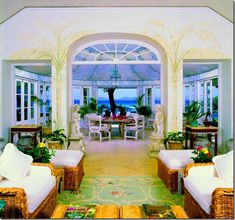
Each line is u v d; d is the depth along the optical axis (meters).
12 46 5.32
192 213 2.55
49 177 2.78
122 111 10.16
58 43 5.30
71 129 5.66
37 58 5.32
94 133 8.71
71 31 5.30
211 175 2.76
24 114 7.81
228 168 2.57
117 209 2.20
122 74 10.93
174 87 5.32
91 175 4.31
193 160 3.54
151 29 5.29
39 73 8.66
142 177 4.20
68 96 5.58
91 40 5.74
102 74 10.99
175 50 5.29
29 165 2.79
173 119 5.35
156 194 3.47
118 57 5.99
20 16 5.28
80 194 3.47
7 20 5.25
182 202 3.21
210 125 6.03
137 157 5.65
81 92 11.23
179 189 3.44
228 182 2.51
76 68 9.95
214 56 5.27
